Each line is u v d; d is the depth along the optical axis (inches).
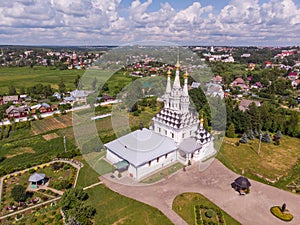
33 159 2110.0
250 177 1815.9
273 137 2591.0
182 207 1467.8
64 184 1648.6
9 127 2898.6
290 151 2252.7
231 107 3107.8
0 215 1402.6
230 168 1930.4
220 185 1694.1
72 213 1321.4
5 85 5418.3
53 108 3622.0
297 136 2588.6
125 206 1469.0
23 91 4586.6
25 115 3329.2
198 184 1700.3
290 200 1555.1
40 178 1678.2
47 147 2342.5
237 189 1644.9
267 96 4512.8
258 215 1411.2
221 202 1517.0
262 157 2128.4
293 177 1827.0
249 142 2434.8
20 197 1488.7
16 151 2284.7
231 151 2230.6
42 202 1520.7
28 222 1342.3
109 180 1732.3
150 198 1544.0
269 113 2832.2
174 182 1716.3
